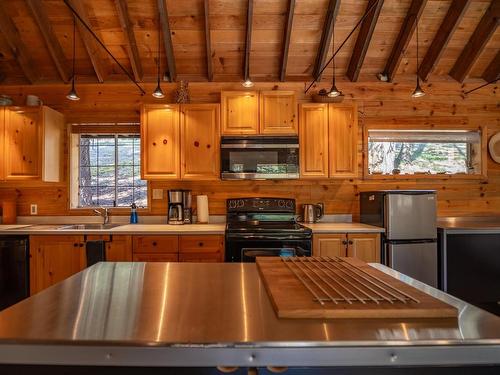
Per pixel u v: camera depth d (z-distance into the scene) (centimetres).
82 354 74
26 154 319
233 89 361
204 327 83
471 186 376
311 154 328
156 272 142
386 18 322
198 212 349
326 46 327
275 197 362
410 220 298
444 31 326
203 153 325
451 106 374
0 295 288
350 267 141
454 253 308
